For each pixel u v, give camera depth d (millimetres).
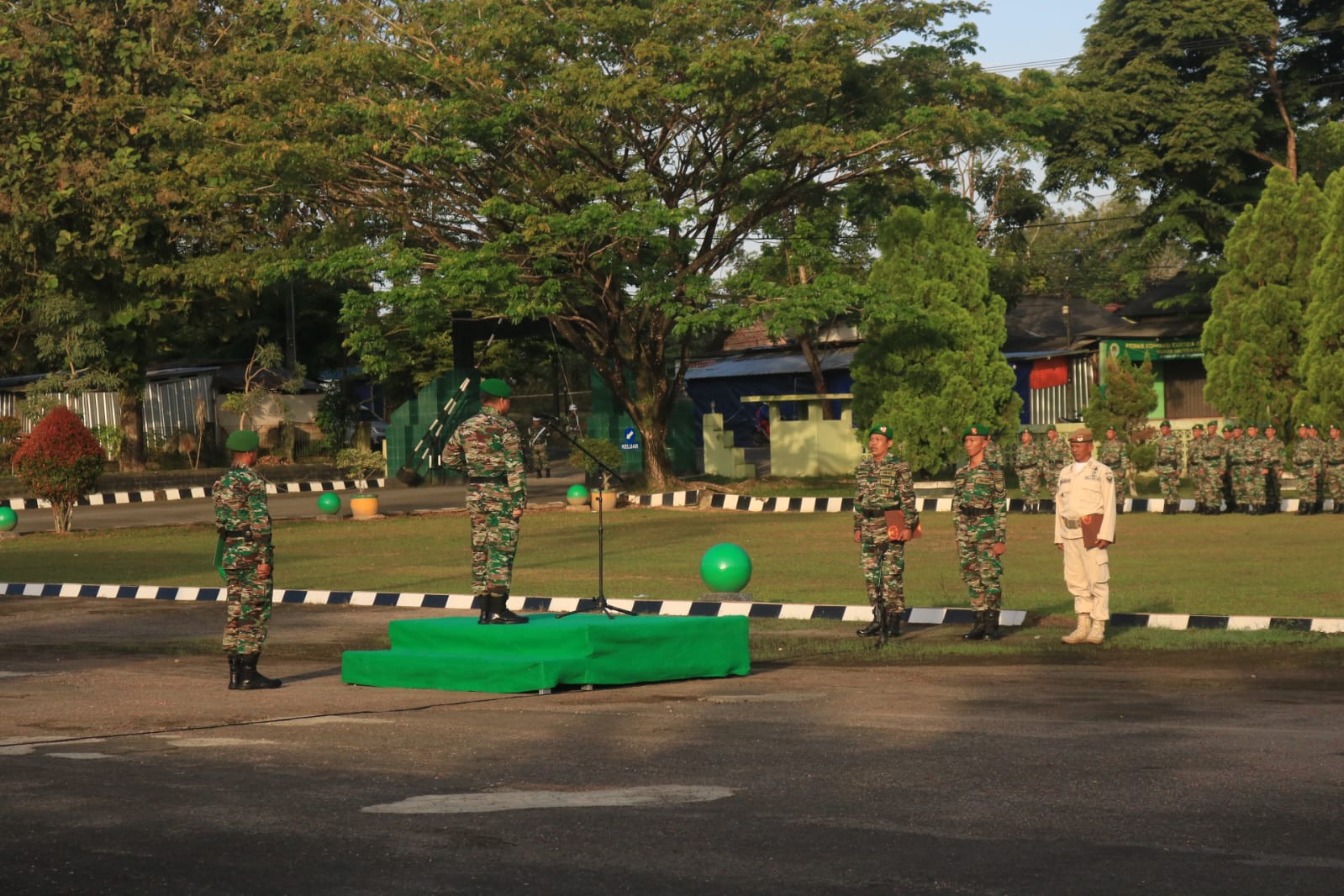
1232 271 34844
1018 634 13414
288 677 11398
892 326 35750
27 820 6043
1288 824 5715
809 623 14555
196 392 49406
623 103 30672
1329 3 46656
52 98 39531
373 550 24891
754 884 4949
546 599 15703
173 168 37938
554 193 32906
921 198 37781
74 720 8969
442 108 31062
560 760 7352
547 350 53469
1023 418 49969
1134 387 35844
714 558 15531
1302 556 20016
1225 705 9023
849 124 35344
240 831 5812
